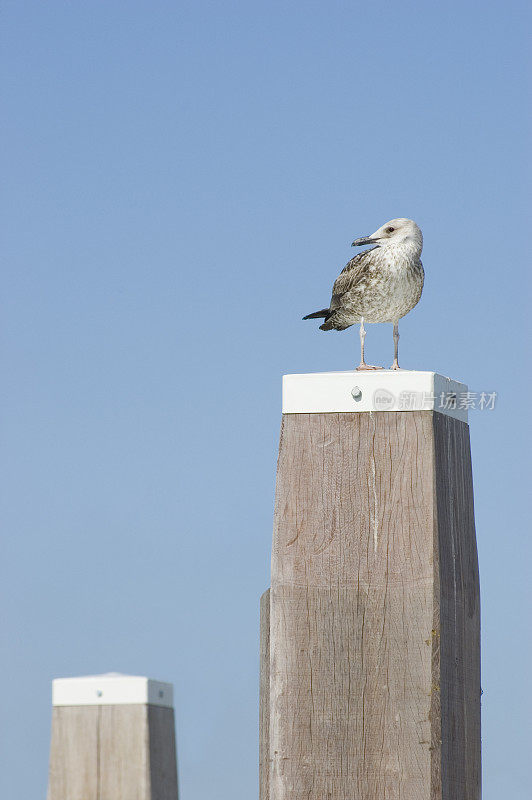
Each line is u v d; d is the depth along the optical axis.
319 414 8.82
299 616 8.66
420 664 8.44
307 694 8.59
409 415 8.70
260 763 9.34
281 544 8.77
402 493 8.62
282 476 8.83
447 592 8.66
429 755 8.34
